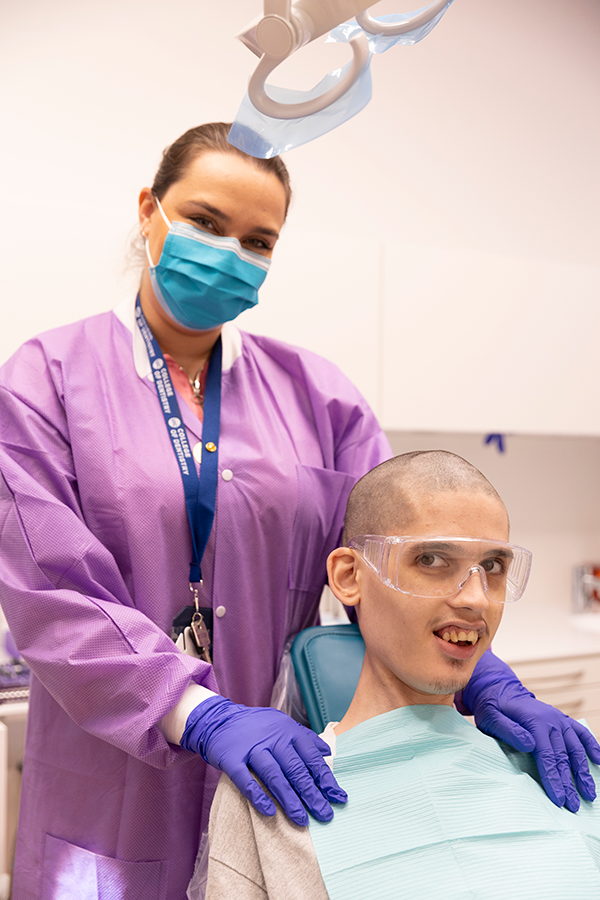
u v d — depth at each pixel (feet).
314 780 2.74
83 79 7.19
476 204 8.80
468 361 7.55
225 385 3.98
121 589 3.33
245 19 7.74
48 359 3.63
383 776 2.81
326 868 2.49
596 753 3.25
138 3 7.36
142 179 7.38
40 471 3.43
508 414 7.73
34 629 3.19
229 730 2.85
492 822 2.66
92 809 3.48
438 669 2.85
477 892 2.45
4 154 6.95
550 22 9.12
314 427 4.20
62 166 7.13
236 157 3.50
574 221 9.32
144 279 3.93
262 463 3.79
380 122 8.34
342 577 3.21
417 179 8.52
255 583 3.76
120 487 3.47
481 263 7.60
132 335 3.86
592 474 9.70
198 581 3.60
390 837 2.59
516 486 9.26
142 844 3.42
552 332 7.91
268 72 2.39
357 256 7.10
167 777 3.43
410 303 7.31
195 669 3.02
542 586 9.48
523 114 9.00
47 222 6.14
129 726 2.98
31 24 7.02
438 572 2.82
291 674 3.76
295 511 3.85
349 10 2.26
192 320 3.70
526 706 3.30
